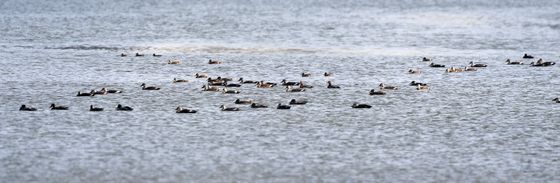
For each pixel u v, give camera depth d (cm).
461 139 5600
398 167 5012
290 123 5969
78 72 7956
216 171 4928
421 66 8462
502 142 5534
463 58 9106
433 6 16738
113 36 10988
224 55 9212
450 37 11125
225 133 5697
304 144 5456
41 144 5409
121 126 5856
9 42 10219
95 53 9256
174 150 5309
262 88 7150
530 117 6206
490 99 6812
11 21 12750
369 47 10062
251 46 10062
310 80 7625
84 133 5672
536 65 8456
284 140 5541
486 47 10138
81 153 5234
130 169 4953
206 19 13462
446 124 5991
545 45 10375
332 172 4919
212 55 9206
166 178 4812
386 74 7969
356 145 5447
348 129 5828
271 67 8362
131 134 5659
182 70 8138
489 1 18025
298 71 8138
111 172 4900
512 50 9894
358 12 15200
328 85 7206
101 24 12475
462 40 10806
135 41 10481
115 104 6531
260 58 8981
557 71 8125
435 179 4816
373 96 6888
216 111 6309
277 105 6494
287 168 4984
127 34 11244
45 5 16050
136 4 16650
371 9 15925
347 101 6688
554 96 6944
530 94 7019
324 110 6369
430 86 7338
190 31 11650
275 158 5162
